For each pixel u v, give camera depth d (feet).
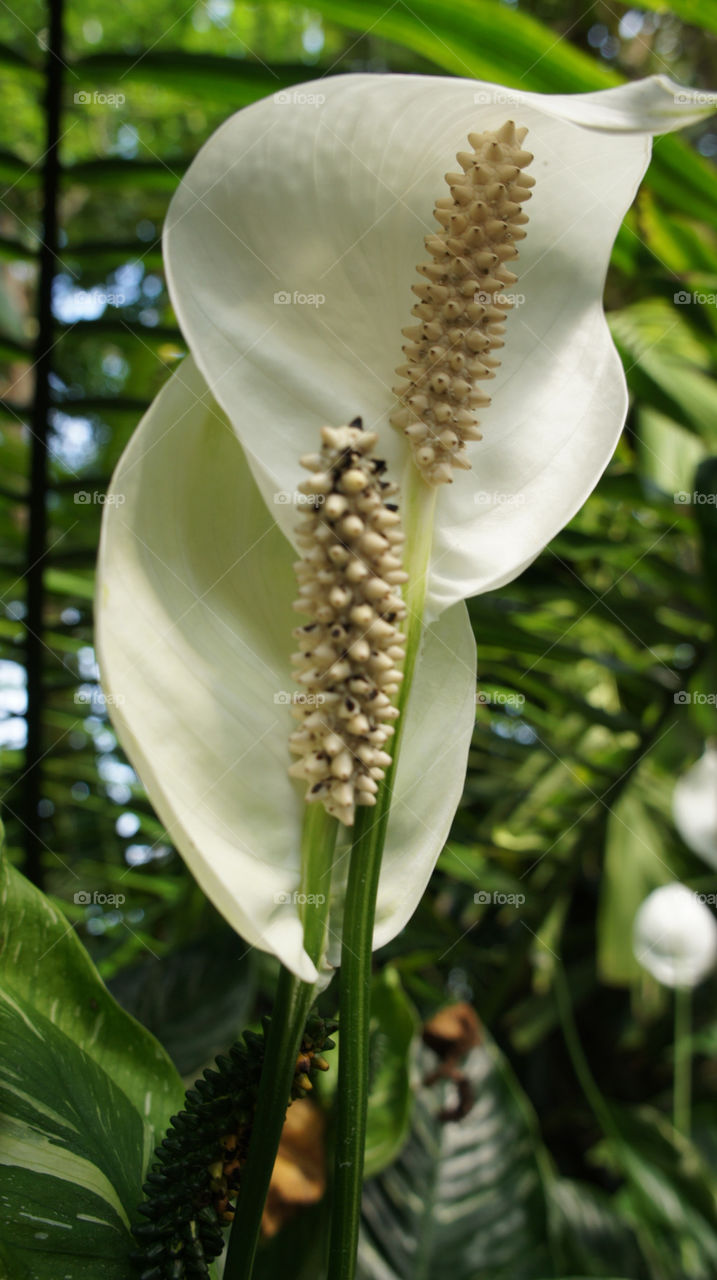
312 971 1.03
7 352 2.19
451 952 2.44
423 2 1.91
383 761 1.06
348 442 1.06
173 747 1.04
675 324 2.60
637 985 3.60
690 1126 3.65
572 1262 2.18
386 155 1.13
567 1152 4.05
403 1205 1.77
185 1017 1.55
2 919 1.17
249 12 6.68
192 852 1.01
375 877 1.06
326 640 1.06
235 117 1.09
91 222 4.99
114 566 1.05
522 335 1.20
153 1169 1.09
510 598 2.54
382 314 1.14
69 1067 1.16
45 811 2.46
